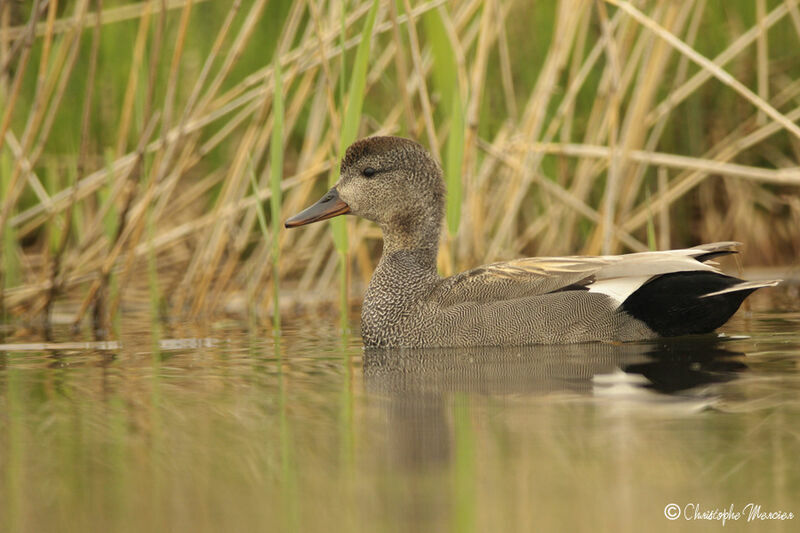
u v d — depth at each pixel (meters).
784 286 15.03
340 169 11.30
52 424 7.18
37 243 16.89
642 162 14.48
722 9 16.20
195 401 7.82
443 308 10.59
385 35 15.04
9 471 6.09
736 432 6.42
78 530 5.14
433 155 11.89
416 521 5.07
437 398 7.68
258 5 12.84
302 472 5.91
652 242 11.76
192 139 13.93
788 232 16.80
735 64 16.27
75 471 6.06
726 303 10.13
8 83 15.23
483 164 14.14
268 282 14.28
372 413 7.24
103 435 6.84
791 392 7.44
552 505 5.27
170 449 6.46
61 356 10.38
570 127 14.56
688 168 14.78
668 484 5.54
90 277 14.24
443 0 11.09
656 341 10.16
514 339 10.30
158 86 15.73
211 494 5.60
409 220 11.02
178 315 14.20
